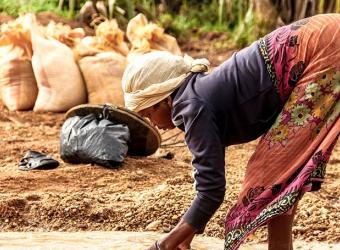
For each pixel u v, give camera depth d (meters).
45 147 13.38
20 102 16.39
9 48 16.69
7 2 20.67
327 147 6.71
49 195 10.21
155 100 6.96
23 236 9.16
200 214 6.84
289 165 6.83
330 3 20.16
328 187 11.05
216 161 6.75
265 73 6.82
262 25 20.41
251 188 6.93
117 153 11.76
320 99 6.76
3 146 13.45
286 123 6.82
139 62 7.04
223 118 6.81
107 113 12.01
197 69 7.00
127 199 10.18
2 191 10.62
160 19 21.61
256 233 9.17
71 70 16.42
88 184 11.08
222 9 21.78
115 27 16.97
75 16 20.61
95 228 9.52
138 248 8.65
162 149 13.70
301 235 9.19
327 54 6.73
